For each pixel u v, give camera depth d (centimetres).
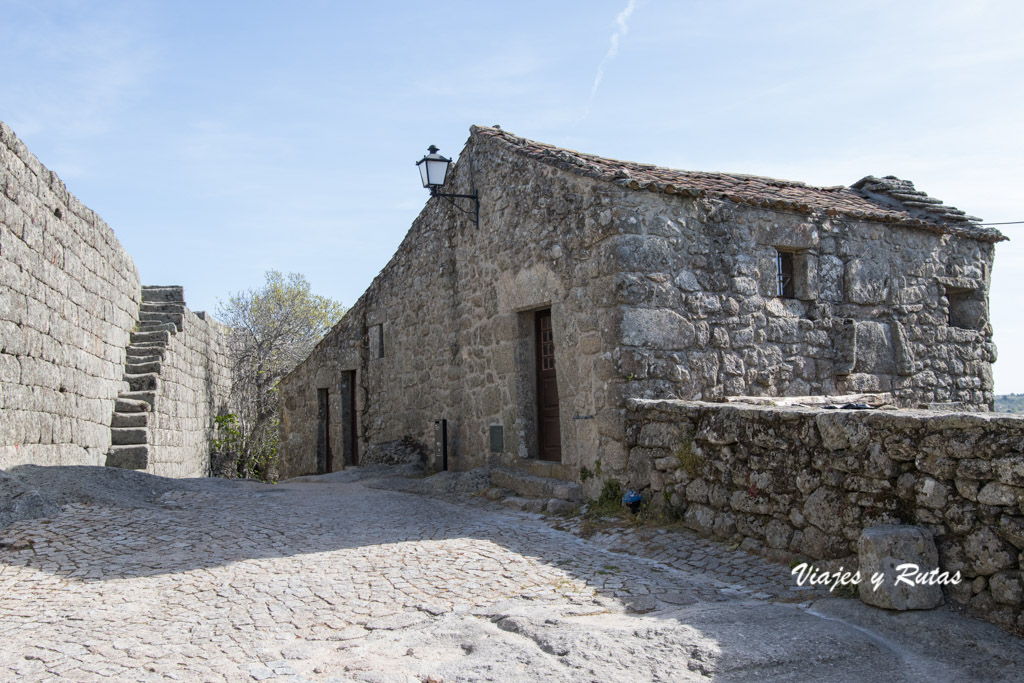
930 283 920
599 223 734
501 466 924
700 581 505
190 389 1468
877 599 415
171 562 537
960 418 409
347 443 1423
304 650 382
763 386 779
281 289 2350
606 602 458
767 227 804
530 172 862
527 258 866
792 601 457
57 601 452
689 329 738
